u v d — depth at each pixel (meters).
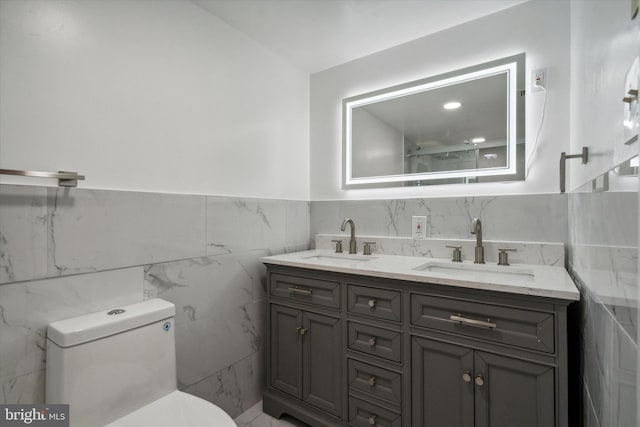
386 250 2.00
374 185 2.11
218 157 1.75
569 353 1.27
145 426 1.07
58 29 1.17
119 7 1.35
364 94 2.15
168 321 1.29
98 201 1.26
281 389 1.79
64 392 1.01
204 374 1.65
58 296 1.15
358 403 1.50
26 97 1.10
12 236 1.05
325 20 1.78
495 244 1.66
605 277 0.75
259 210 1.97
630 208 0.55
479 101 1.75
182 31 1.59
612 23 0.71
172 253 1.51
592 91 0.96
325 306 1.61
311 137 2.41
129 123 1.38
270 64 2.09
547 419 1.08
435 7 1.67
